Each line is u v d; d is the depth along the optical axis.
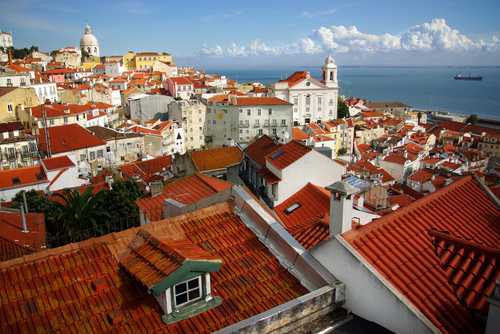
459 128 153.00
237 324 9.76
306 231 18.64
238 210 14.05
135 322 9.94
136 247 11.58
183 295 10.45
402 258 11.91
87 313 9.95
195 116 108.81
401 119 163.88
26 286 10.23
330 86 142.75
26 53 186.62
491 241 14.20
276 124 110.56
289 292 11.58
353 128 127.25
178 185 21.86
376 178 72.75
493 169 97.75
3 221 30.52
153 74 180.75
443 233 13.16
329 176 28.48
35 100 88.62
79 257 11.21
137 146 80.56
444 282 11.51
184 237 12.61
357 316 11.23
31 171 54.75
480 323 10.55
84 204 33.22
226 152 43.16
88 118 91.81
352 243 11.82
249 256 12.52
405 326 10.14
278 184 26.97
